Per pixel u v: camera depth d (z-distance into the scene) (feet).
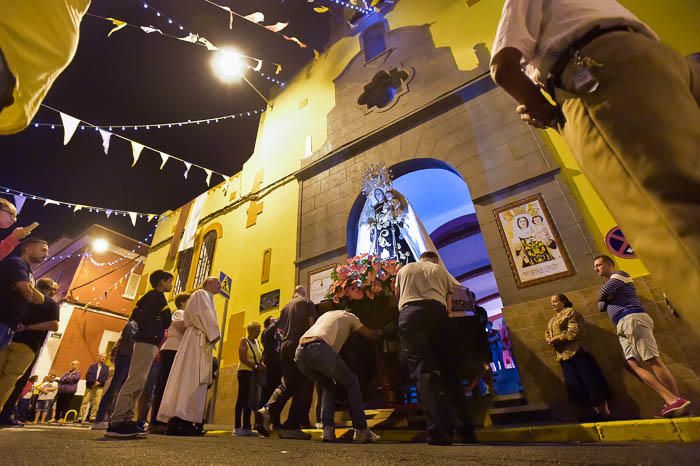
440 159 20.77
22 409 25.72
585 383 11.41
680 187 2.15
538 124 3.91
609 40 2.86
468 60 23.53
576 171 16.39
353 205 22.84
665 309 12.08
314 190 25.82
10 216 8.33
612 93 2.61
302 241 23.93
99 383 31.14
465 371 10.52
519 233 16.25
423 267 9.79
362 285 12.18
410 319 8.77
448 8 27.02
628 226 2.52
